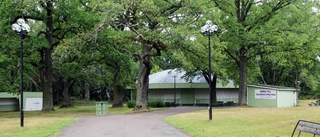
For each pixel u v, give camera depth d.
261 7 32.91
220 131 14.23
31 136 13.59
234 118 18.97
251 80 50.62
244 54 34.50
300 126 11.91
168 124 17.55
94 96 76.19
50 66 34.94
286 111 23.09
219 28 29.19
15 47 26.44
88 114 28.12
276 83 60.16
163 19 26.39
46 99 34.94
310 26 32.22
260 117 19.25
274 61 49.50
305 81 61.44
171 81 50.31
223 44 28.58
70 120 20.22
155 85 50.16
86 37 27.92
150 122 18.64
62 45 27.92
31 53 30.03
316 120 17.55
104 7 25.91
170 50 28.22
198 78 50.31
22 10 27.94
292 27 32.03
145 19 27.39
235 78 44.25
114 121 19.44
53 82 61.09
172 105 43.91
